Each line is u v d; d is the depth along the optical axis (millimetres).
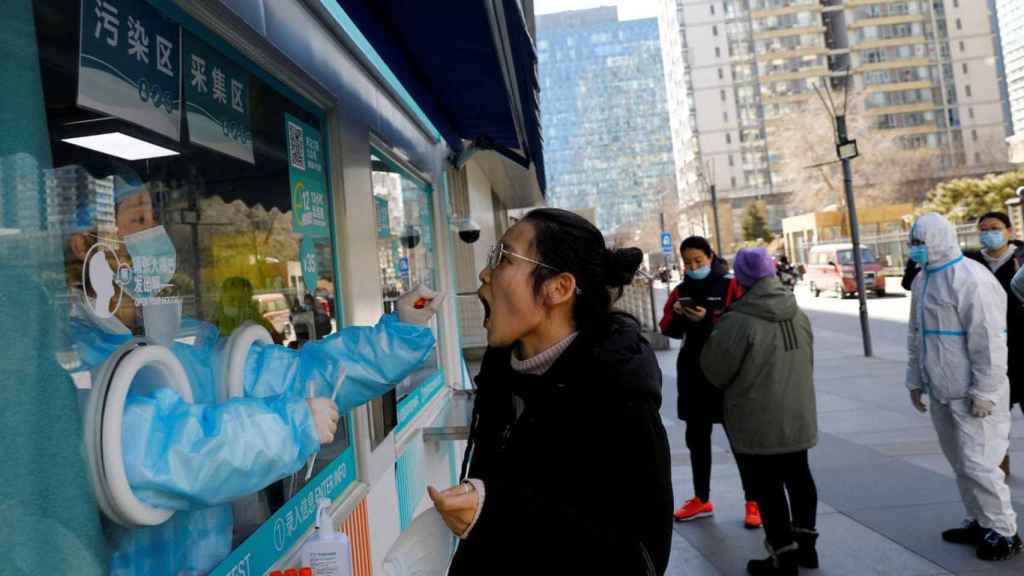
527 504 1051
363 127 2799
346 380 1581
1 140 895
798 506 3471
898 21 82688
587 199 118812
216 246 1603
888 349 11305
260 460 1023
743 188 83062
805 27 84562
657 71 118188
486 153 6695
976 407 3365
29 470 870
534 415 1182
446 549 1336
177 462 960
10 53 919
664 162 117562
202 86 1574
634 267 1279
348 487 2262
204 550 1363
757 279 3367
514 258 1238
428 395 4012
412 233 3891
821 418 6758
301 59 2127
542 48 120438
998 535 3457
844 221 36188
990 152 57812
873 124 78375
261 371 1513
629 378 1131
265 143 1919
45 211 959
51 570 877
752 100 84938
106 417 921
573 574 1055
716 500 4691
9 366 868
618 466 1110
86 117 1147
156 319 1291
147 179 1328
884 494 4512
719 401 4266
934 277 3553
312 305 2203
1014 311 4457
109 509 948
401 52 2607
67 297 1034
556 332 1247
